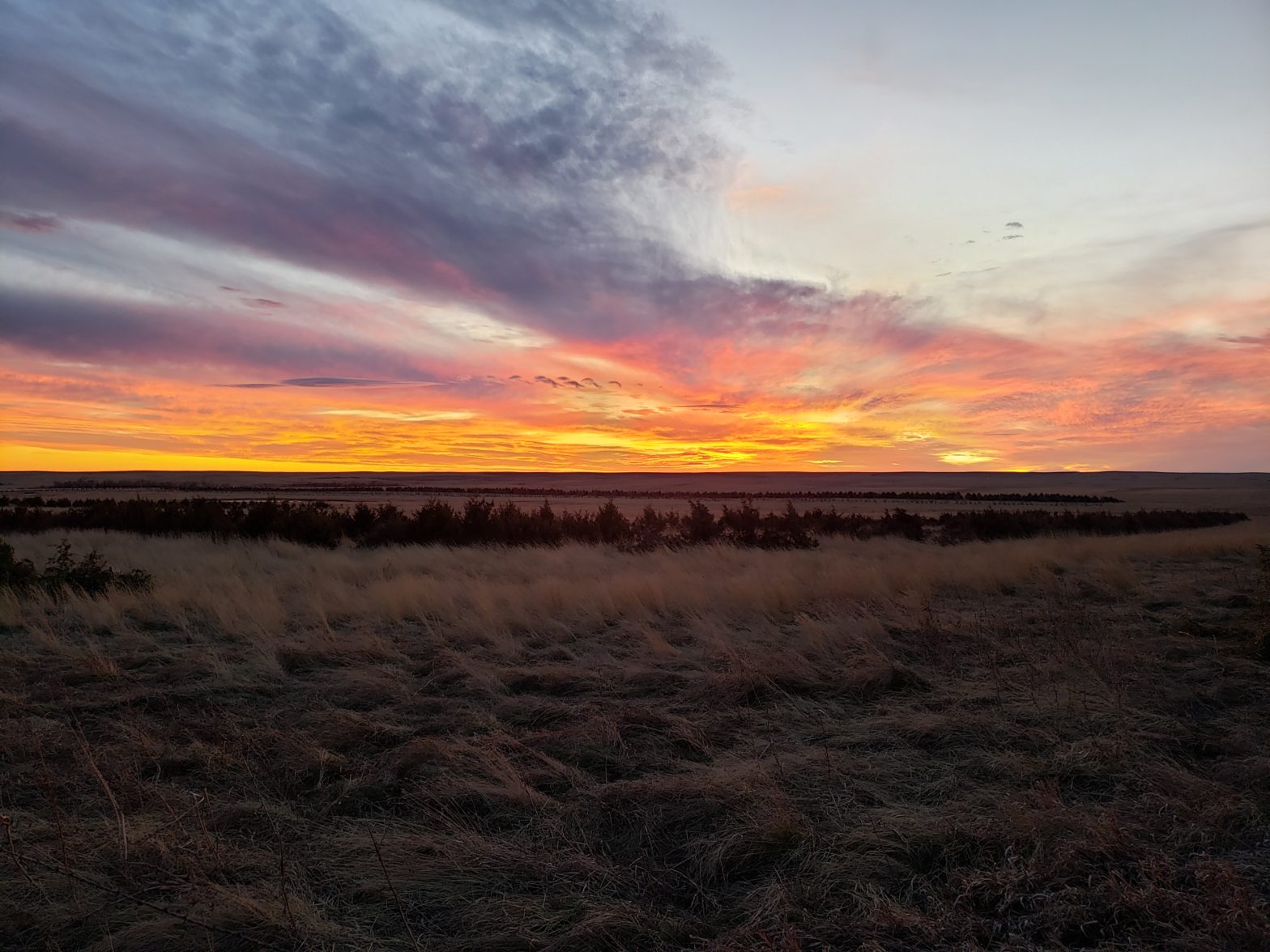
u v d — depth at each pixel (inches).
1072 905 111.0
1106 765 164.2
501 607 377.1
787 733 198.8
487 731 205.0
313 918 114.2
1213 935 102.3
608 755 184.4
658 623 359.6
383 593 408.2
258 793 160.1
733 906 119.8
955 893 117.3
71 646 308.7
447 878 128.0
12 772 170.1
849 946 105.3
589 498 3326.8
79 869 126.3
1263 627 269.9
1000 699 216.5
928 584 440.5
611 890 123.5
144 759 179.9
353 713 213.0
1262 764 160.7
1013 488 4953.3
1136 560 645.3
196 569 534.0
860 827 139.2
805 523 1035.3
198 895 117.3
